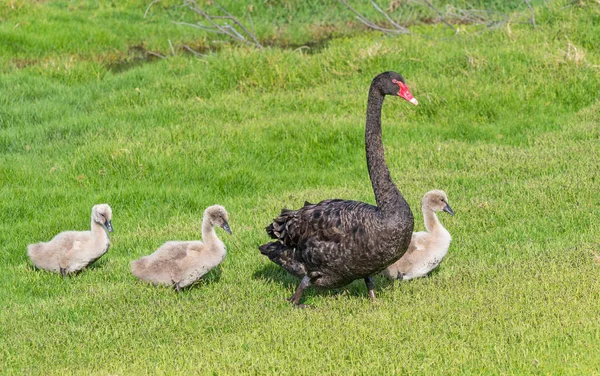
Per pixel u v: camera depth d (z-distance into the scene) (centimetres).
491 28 2403
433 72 2108
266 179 1600
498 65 2048
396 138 1775
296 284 1123
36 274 1208
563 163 1535
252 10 3045
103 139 1767
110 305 1066
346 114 1909
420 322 933
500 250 1188
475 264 1143
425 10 2966
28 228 1394
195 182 1591
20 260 1288
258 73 2152
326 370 846
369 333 912
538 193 1383
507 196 1396
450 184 1498
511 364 822
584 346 848
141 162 1631
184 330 983
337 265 978
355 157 1695
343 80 2153
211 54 2306
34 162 1680
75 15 2950
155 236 1337
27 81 2217
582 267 1064
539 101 1903
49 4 3072
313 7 3070
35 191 1526
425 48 2245
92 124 1862
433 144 1720
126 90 2130
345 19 3009
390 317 959
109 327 999
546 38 2216
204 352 907
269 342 917
